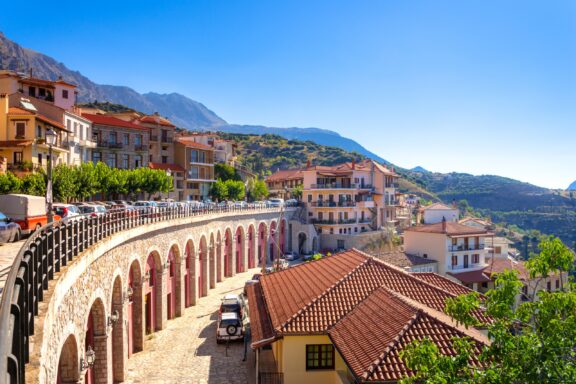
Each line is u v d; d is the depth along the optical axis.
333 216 90.50
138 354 32.50
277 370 23.22
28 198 26.19
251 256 72.06
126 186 65.62
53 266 14.21
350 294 24.39
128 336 31.38
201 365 30.28
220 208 58.16
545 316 12.40
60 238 15.18
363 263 28.06
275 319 23.30
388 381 15.52
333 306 23.28
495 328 12.51
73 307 17.28
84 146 70.06
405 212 127.25
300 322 21.92
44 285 12.94
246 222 69.00
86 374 22.22
